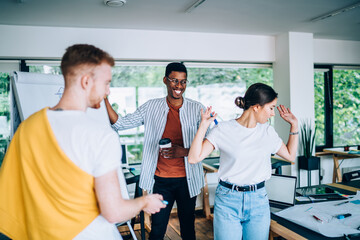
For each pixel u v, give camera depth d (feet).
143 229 9.24
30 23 10.97
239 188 4.90
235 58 13.92
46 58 11.64
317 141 16.01
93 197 2.98
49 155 2.83
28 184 2.93
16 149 3.08
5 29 11.02
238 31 13.32
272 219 5.37
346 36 14.79
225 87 14.39
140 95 13.25
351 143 16.71
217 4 9.60
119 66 12.91
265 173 5.05
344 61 15.85
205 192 12.26
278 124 14.42
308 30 13.42
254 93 4.83
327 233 4.58
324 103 16.15
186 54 13.15
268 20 11.65
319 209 5.65
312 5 9.91
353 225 4.84
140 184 6.93
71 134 2.78
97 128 2.88
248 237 5.01
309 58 13.99
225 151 5.05
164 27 12.24
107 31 12.09
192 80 13.89
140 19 10.96
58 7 9.36
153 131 6.97
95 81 2.97
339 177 15.03
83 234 2.98
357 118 16.74
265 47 14.44
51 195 2.89
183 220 6.98
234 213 4.96
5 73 11.50
